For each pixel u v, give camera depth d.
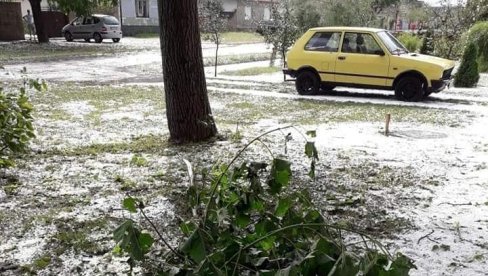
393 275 1.95
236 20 47.62
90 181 5.22
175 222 4.08
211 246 2.27
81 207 4.45
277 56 22.61
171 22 6.55
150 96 12.10
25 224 4.04
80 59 21.80
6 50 24.47
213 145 6.82
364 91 13.23
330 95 12.48
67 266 3.34
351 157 6.34
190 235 2.24
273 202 2.76
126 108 10.42
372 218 4.26
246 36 40.41
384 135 7.76
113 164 5.91
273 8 18.48
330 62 12.02
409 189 5.07
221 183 2.62
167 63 6.76
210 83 14.77
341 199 4.70
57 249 3.58
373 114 9.73
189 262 2.26
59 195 4.77
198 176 4.51
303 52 12.34
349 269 1.92
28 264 3.36
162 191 4.87
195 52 6.73
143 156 6.28
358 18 20.09
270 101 11.49
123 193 4.82
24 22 36.53
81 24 31.69
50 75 16.31
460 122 8.91
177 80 6.78
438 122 8.90
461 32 17.95
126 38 37.09
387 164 6.03
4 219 4.14
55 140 7.25
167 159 6.09
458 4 19.30
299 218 2.46
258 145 6.84
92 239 3.76
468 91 13.27
